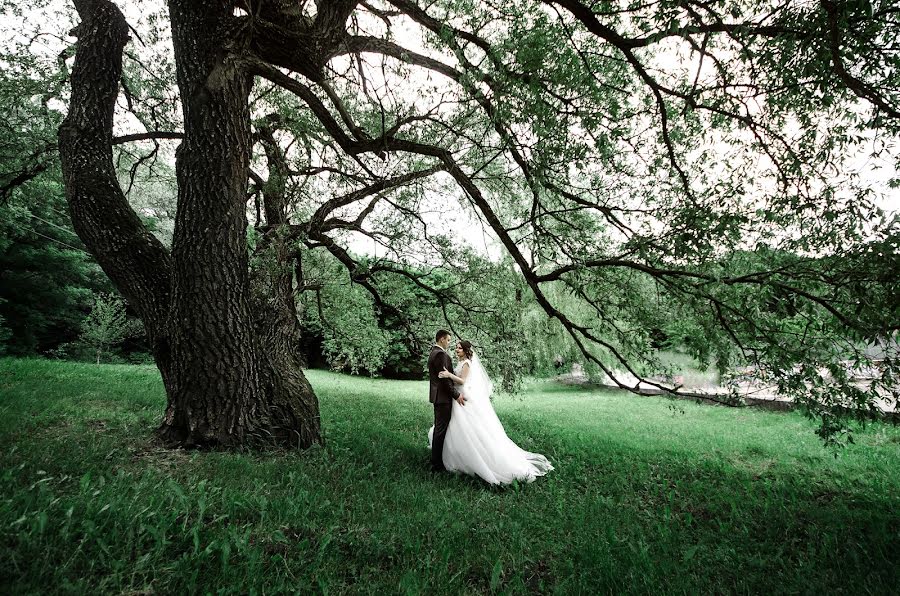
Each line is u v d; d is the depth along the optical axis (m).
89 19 5.58
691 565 3.13
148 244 5.40
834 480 5.95
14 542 2.23
